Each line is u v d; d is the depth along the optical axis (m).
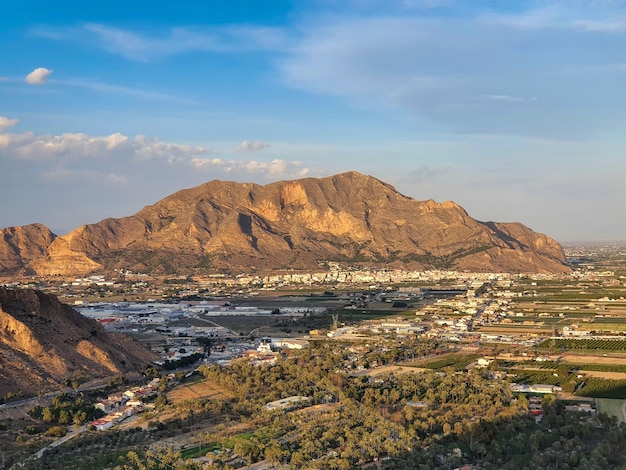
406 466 197.38
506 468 194.50
